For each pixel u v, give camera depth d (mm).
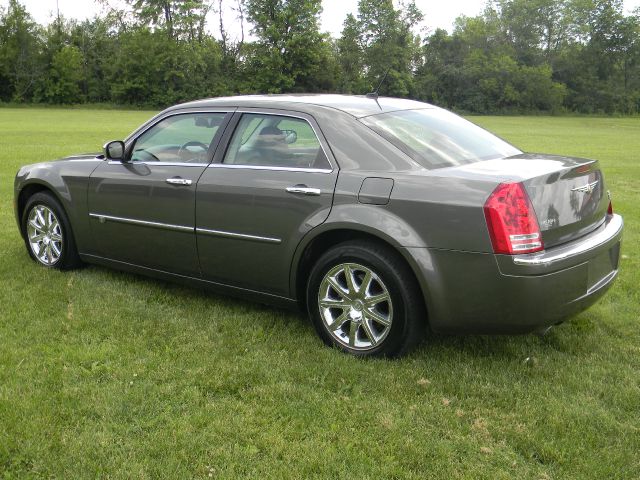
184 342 4105
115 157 4984
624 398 3396
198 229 4465
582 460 2828
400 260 3641
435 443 2961
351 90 79938
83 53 73875
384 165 3768
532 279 3309
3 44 69500
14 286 5141
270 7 76250
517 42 93688
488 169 3609
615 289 5320
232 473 2715
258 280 4285
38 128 28906
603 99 89125
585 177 3805
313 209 3893
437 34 89625
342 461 2820
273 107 4320
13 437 2926
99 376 3590
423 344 4086
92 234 5215
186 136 4695
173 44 72938
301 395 3416
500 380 3605
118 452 2859
